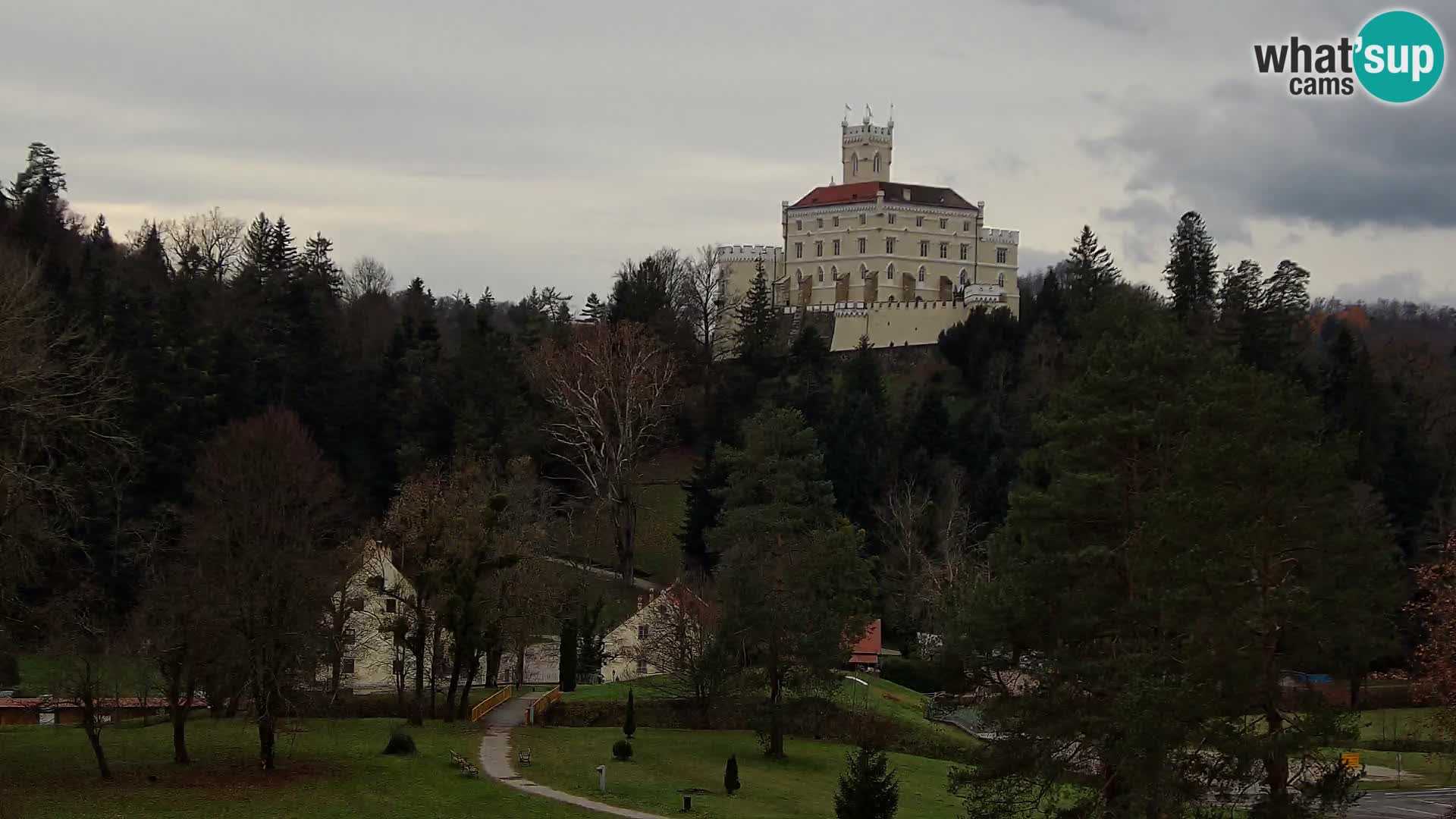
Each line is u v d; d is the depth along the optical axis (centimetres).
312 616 6775
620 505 13038
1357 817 6988
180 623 6412
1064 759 5344
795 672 8350
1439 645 6600
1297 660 5106
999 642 5572
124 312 12538
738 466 11894
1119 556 5850
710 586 10444
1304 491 5272
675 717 8912
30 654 7538
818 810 6575
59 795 5622
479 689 9881
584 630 10625
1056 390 8412
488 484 10712
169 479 11250
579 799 6338
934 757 8656
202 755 6688
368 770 6506
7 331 7044
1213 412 5759
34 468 7600
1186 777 4966
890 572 12219
